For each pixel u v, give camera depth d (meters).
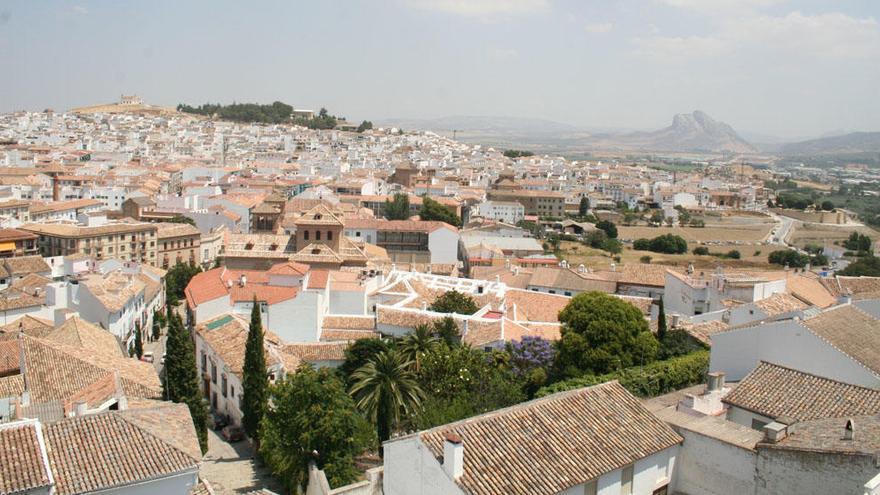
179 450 50.19
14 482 43.41
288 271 112.62
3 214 198.38
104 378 72.75
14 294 111.62
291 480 64.94
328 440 65.06
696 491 47.44
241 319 100.75
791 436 44.06
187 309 124.44
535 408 47.06
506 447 43.22
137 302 124.50
